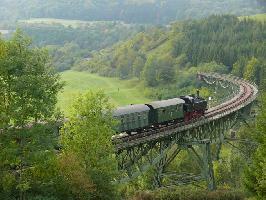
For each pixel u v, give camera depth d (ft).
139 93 562.25
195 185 208.95
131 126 171.53
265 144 121.39
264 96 144.97
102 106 125.49
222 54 574.56
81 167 115.65
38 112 95.76
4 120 94.22
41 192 106.93
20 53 95.76
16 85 92.68
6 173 99.60
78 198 110.93
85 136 119.14
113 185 125.29
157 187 202.90
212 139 225.76
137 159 165.99
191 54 622.13
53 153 100.22
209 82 457.68
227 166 248.32
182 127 192.13
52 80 98.22
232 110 238.27
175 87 536.42
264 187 115.03
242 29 638.53
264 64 484.33
